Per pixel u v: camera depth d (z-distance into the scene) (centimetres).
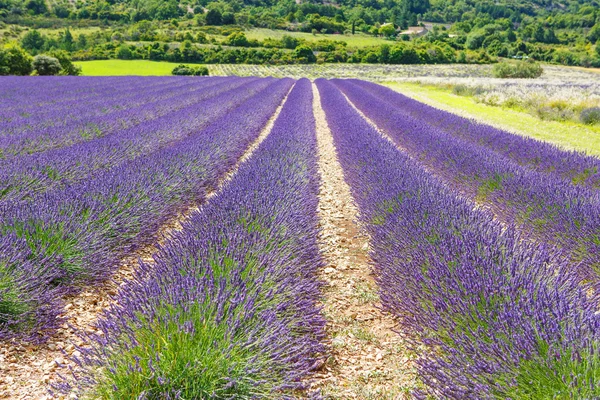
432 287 312
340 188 741
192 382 216
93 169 646
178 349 226
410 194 518
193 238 359
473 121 1220
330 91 2302
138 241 456
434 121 1295
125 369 220
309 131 1062
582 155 771
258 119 1288
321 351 294
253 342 244
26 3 9650
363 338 315
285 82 3291
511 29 10731
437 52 6900
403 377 274
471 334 265
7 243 338
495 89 2302
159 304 266
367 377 274
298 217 447
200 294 266
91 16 9838
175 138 934
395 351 300
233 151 879
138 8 10425
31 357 276
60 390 242
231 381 214
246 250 343
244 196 468
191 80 3061
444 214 438
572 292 300
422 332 295
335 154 1006
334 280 409
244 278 304
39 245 360
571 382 198
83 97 1694
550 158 766
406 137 1025
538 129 1277
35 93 1761
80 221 411
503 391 216
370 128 1063
